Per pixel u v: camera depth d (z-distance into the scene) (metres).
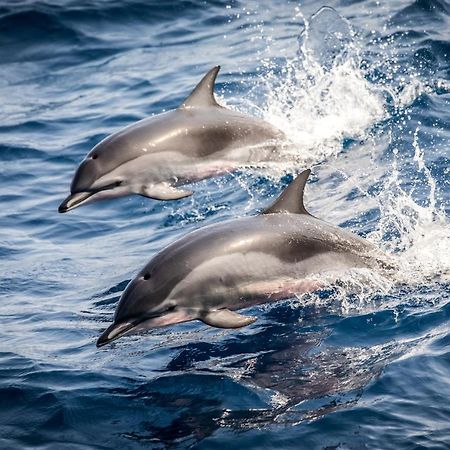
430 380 12.94
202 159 19.97
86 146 24.39
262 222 15.11
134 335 15.10
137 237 19.30
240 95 25.67
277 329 14.70
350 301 15.13
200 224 19.44
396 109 23.14
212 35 31.39
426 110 22.94
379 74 25.44
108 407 12.98
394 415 12.24
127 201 20.94
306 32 28.92
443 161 20.08
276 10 32.75
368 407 12.43
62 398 13.23
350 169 20.38
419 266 15.87
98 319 15.81
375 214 17.92
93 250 18.86
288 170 20.72
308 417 12.33
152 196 19.39
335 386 13.00
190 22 32.66
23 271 17.98
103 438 12.32
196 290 14.35
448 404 12.44
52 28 32.62
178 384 13.41
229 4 33.66
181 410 12.80
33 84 29.47
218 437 12.08
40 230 20.03
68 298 16.78
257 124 20.88
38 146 24.62
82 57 31.03
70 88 28.80
